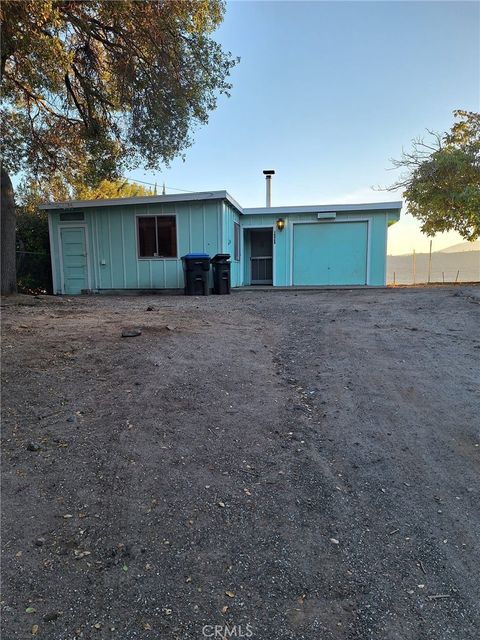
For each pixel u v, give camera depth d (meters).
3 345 4.30
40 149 11.18
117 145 11.24
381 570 1.58
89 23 8.48
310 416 2.95
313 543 1.72
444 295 8.17
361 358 4.23
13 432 2.56
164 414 2.87
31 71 7.25
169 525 1.80
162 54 8.97
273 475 2.22
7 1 5.50
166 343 4.55
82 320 5.93
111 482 2.10
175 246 11.52
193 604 1.40
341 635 1.29
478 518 1.89
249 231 14.54
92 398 3.08
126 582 1.49
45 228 13.10
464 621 1.35
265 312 7.05
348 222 12.92
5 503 1.91
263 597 1.44
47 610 1.37
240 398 3.22
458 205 13.21
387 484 2.15
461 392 3.29
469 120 13.94
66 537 1.71
